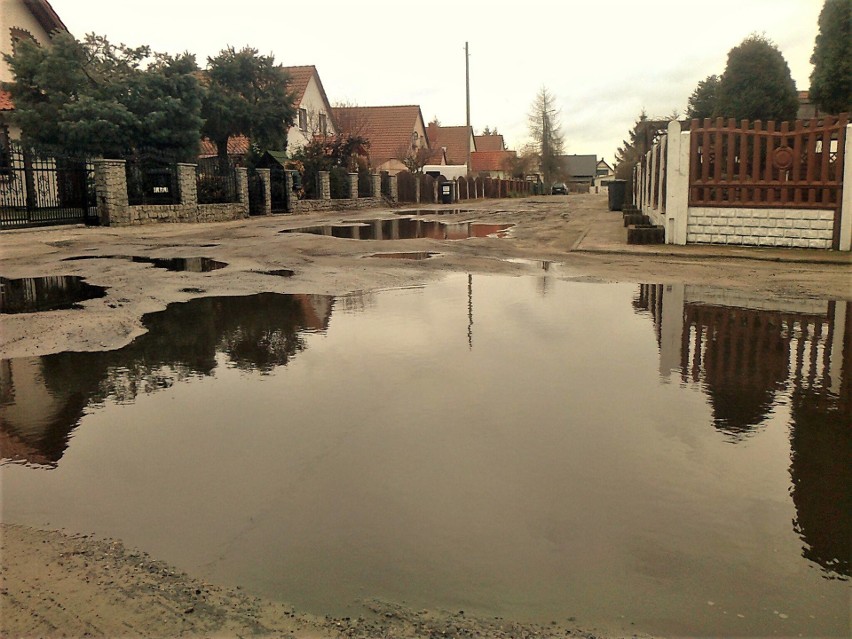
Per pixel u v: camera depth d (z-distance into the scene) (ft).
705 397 14.64
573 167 396.57
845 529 9.23
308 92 134.31
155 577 8.22
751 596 7.80
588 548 8.77
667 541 8.92
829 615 7.47
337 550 8.75
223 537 9.09
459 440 12.25
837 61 63.31
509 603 7.69
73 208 62.18
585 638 7.12
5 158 59.82
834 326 21.53
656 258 38.73
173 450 11.88
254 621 7.41
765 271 33.55
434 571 8.30
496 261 37.09
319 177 101.35
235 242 47.14
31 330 20.58
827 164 39.60
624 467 11.14
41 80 66.69
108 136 66.13
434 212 95.96
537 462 11.32
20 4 88.28
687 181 43.09
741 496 10.17
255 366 16.97
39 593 7.92
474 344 19.06
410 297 26.27
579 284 29.55
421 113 186.50
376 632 7.22
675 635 7.17
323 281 30.09
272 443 12.15
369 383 15.52
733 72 59.41
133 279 30.89
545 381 15.67
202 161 78.43
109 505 10.00
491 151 272.72
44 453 11.84
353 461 11.38
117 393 14.98
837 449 11.90
